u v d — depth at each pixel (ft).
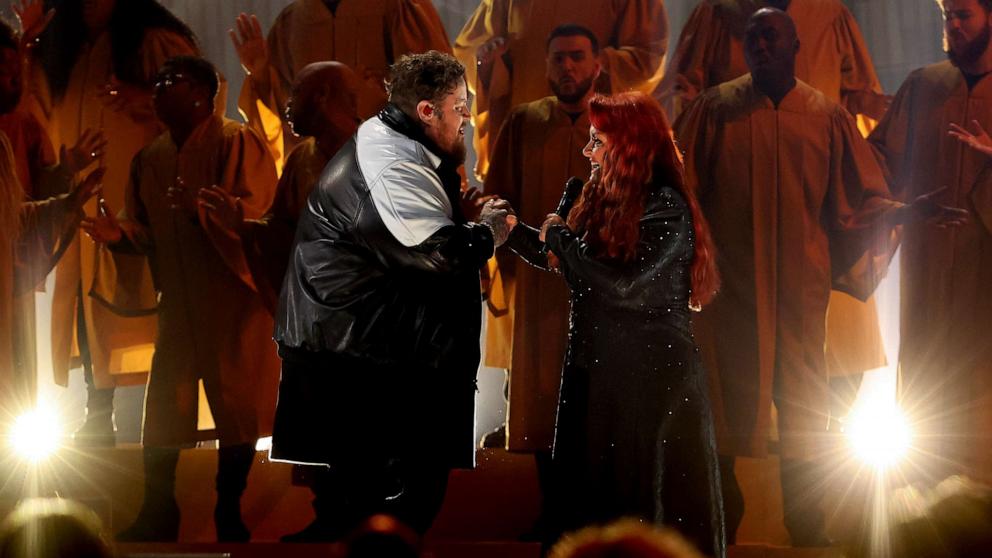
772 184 65.36
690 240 44.14
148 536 63.87
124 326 67.26
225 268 67.00
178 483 64.64
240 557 62.13
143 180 67.77
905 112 66.23
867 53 66.69
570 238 44.27
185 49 68.74
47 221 67.15
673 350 43.70
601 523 43.55
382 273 43.14
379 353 42.98
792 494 63.57
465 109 44.42
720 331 64.95
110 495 64.49
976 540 17.61
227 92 68.74
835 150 65.82
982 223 65.00
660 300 43.62
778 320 64.75
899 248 66.03
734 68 66.44
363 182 42.55
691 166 66.18
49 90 68.18
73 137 68.03
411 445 43.65
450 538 61.62
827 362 64.80
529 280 65.10
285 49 68.64
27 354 66.23
